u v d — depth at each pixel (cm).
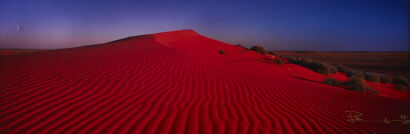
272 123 399
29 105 396
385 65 4003
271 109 487
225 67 1176
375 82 1597
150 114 396
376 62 4734
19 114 354
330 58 6184
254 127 371
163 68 870
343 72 2203
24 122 328
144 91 541
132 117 376
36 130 306
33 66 755
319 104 575
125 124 346
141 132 324
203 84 675
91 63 856
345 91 916
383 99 777
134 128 335
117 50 1329
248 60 1947
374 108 593
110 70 747
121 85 576
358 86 1041
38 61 873
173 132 331
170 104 460
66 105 409
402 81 1622
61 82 558
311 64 1930
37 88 498
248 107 487
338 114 492
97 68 766
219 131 345
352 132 383
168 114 402
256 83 779
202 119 390
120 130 325
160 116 389
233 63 1667
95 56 1047
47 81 560
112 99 463
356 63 4462
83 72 688
